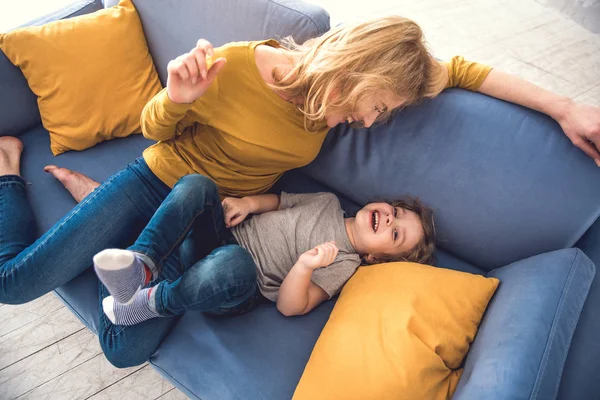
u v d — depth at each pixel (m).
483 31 2.51
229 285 0.99
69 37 1.32
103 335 1.06
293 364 1.06
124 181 1.15
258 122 1.11
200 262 1.02
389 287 1.06
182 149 1.19
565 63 2.36
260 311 1.15
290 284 1.09
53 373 1.36
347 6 2.54
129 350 1.04
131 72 1.41
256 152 1.14
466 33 2.48
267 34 1.21
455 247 1.24
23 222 1.17
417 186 1.20
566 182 1.02
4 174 1.24
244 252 1.04
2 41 1.28
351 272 1.20
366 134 1.22
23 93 1.38
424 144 1.15
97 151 1.42
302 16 1.15
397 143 1.18
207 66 0.99
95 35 1.34
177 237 1.03
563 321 0.90
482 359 0.90
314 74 0.97
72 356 1.40
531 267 1.04
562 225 1.04
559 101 1.02
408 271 1.09
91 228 1.09
